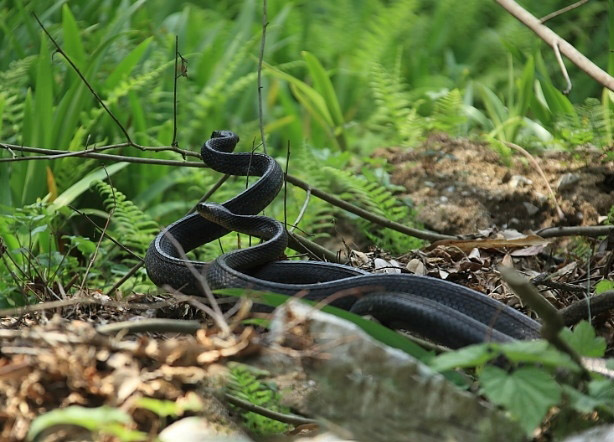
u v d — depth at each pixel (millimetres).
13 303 7496
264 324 4988
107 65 13875
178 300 6125
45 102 11281
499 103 13852
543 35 8375
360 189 10258
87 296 6539
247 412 4988
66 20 12445
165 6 17641
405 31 17250
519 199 10680
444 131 12773
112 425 4035
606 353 6055
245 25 16359
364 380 4508
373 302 5613
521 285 4285
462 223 10477
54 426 4203
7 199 11180
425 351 4945
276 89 15047
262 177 7742
